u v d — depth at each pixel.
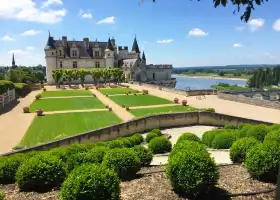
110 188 6.18
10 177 9.43
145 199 6.83
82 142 21.58
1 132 25.45
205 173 6.76
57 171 8.21
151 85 69.44
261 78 136.25
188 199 6.82
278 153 7.78
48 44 90.19
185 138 15.16
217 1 4.45
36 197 7.45
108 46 99.44
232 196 6.91
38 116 33.25
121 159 8.58
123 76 85.06
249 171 8.23
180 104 41.88
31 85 68.94
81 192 5.99
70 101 46.62
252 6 4.36
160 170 9.53
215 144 16.78
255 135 14.38
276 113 33.97
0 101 38.78
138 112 35.69
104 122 29.86
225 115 29.48
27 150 18.06
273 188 7.31
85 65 97.69
